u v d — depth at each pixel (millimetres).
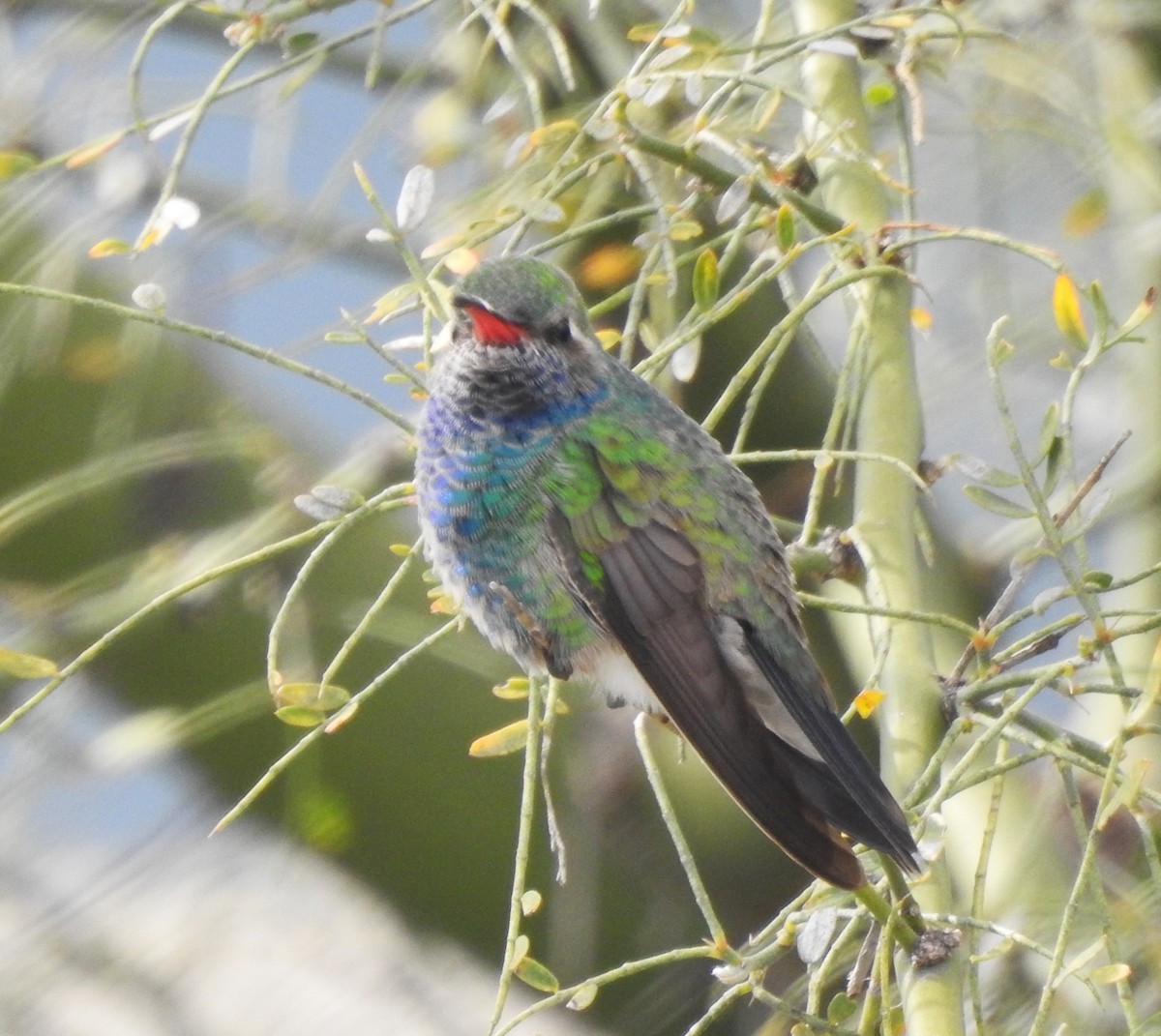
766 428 9164
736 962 5492
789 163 7199
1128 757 7758
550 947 8953
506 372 7090
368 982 10281
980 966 7379
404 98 9031
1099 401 10297
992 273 8953
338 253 9445
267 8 7609
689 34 6941
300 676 8633
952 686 6273
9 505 7832
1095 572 5820
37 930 9914
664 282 6906
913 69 7426
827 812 6301
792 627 7102
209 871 10359
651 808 8984
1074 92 8789
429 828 8953
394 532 9125
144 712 8844
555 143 7273
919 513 6875
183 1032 10086
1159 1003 6891
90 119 9031
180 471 9180
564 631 7098
